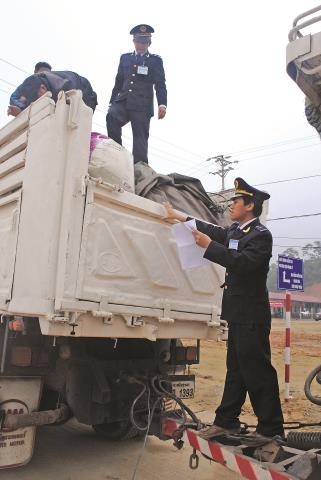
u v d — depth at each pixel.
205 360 12.37
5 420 3.74
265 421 3.15
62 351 4.03
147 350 4.64
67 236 3.08
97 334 3.27
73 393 4.13
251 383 3.17
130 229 3.54
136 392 4.16
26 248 3.35
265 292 3.25
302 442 2.93
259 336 3.17
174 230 3.50
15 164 3.73
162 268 3.78
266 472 2.69
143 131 6.17
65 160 3.21
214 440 3.20
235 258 3.06
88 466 4.38
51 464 4.40
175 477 4.18
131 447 4.96
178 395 4.71
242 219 3.44
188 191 4.71
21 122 3.69
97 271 3.26
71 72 5.56
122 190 3.46
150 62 6.24
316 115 2.66
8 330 3.84
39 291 3.11
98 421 4.21
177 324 3.93
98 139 3.77
